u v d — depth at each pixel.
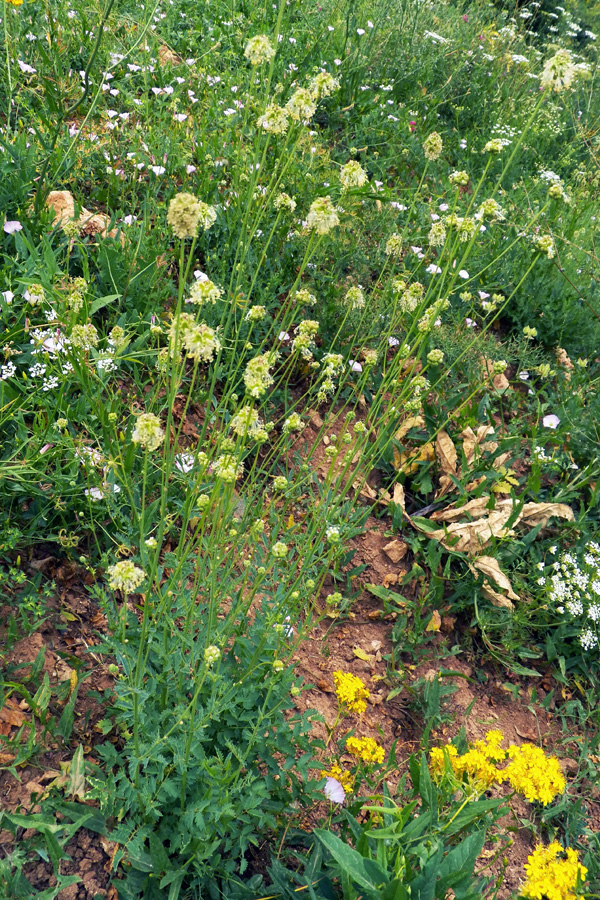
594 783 2.83
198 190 3.84
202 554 2.48
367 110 5.63
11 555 2.45
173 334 1.81
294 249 3.77
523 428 3.84
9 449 2.55
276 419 3.46
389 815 1.91
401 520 3.33
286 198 2.58
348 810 2.11
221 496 2.31
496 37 7.99
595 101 8.09
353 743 2.11
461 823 1.87
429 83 6.68
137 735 1.82
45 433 2.43
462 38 7.32
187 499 2.05
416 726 2.79
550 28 9.79
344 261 4.07
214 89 4.87
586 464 3.84
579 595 3.13
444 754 1.99
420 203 4.86
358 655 2.91
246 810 1.92
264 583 2.54
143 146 4.06
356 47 6.04
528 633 3.25
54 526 2.55
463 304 4.34
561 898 1.76
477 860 2.47
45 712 2.10
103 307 3.26
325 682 2.76
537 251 2.97
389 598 3.10
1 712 2.09
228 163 4.15
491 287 4.43
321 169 4.48
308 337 2.44
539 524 3.38
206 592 2.36
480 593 3.19
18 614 2.35
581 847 2.62
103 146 3.86
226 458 1.88
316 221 2.17
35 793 1.90
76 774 2.00
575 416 3.91
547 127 6.78
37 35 4.37
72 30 4.47
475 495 3.44
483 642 3.18
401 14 7.00
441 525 3.39
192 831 1.88
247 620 2.47
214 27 5.63
